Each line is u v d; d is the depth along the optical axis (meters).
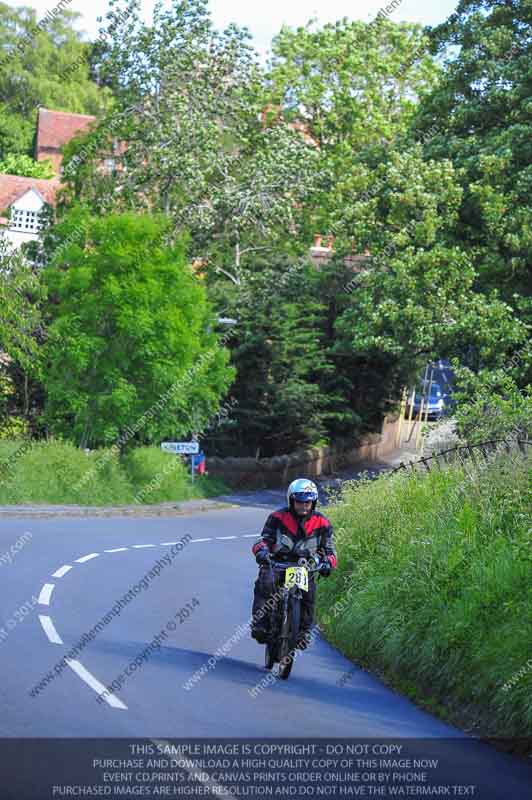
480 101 53.97
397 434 98.19
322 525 16.97
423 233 51.44
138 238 50.59
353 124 82.31
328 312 72.31
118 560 30.27
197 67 67.81
